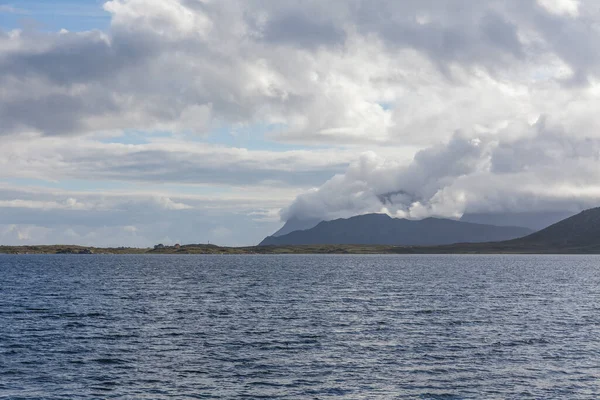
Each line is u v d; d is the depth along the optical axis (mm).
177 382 47750
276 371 51281
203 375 49906
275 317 84188
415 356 57344
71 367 52344
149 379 48594
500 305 101562
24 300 106250
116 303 102000
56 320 79812
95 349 59938
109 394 44594
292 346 62000
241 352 58844
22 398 43500
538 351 60000
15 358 55531
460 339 66500
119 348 60531
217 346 61844
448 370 51938
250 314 87688
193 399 43438
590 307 99250
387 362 54781
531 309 95750
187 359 55625
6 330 70938
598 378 49688
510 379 49219
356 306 98938
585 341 65688
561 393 45438
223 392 45156
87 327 73875
